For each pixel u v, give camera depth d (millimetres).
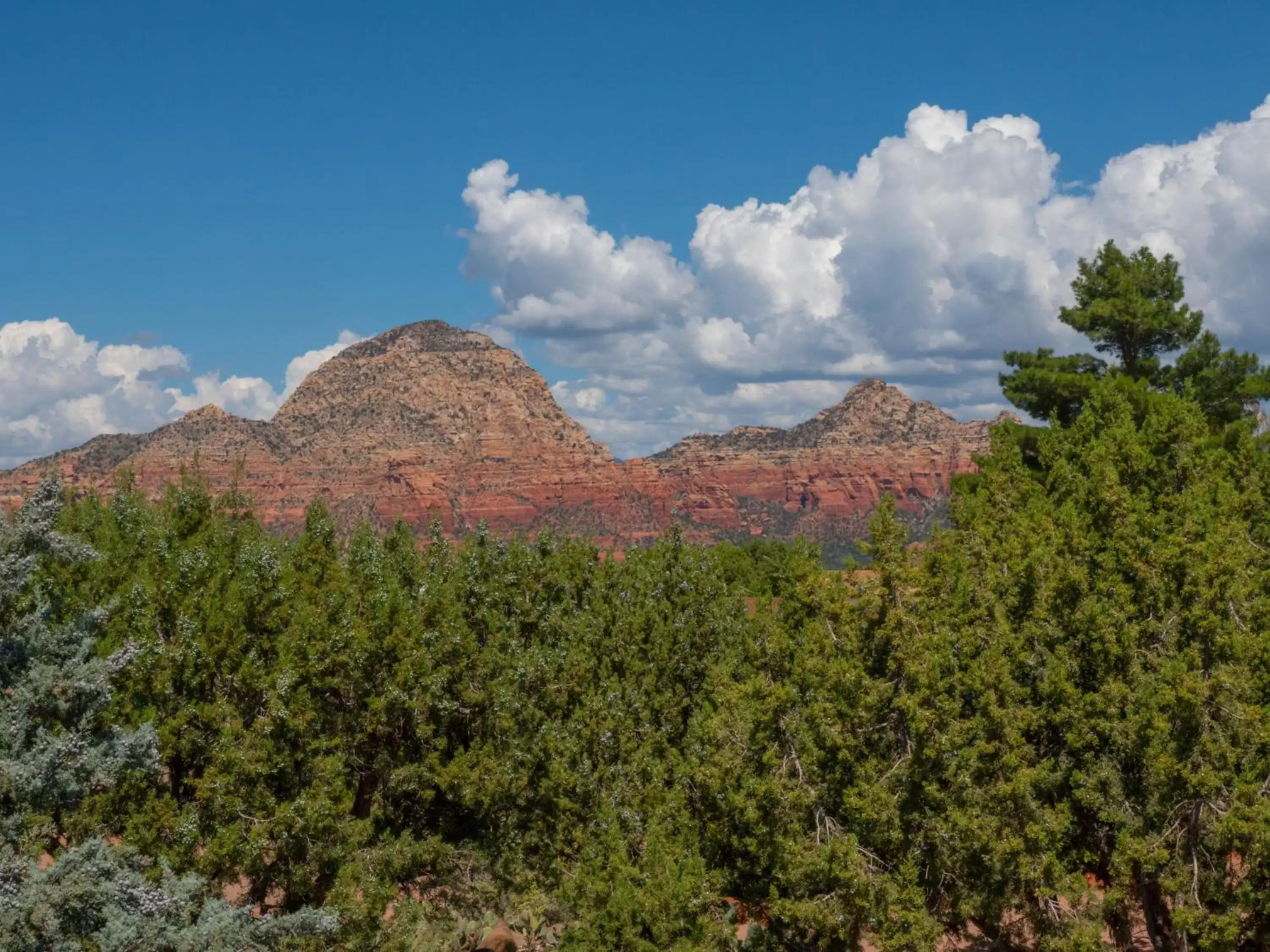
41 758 21891
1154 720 25422
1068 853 28672
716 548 51406
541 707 34406
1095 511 34406
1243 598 28875
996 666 26703
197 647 31234
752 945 28484
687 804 30953
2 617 23672
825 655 27938
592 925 27938
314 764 30938
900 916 25359
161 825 28406
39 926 19688
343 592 37562
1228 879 26266
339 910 29609
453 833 36688
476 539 43406
